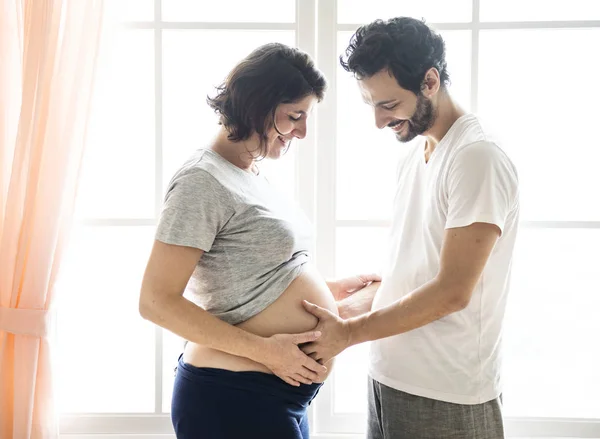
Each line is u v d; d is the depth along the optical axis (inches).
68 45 60.4
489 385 55.2
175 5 77.6
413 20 52.8
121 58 73.9
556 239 87.8
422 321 51.9
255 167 58.6
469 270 49.9
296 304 54.1
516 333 79.1
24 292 60.9
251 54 52.8
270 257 52.9
